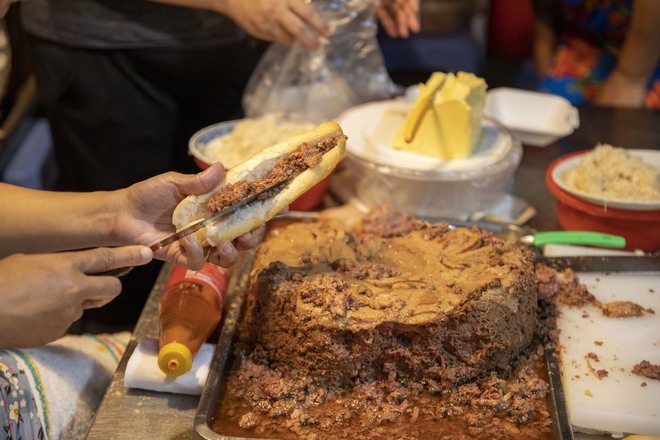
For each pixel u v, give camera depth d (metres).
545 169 1.81
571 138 1.97
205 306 1.18
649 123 2.06
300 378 1.10
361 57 2.04
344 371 1.08
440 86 1.56
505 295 1.08
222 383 1.10
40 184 2.49
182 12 2.05
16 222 1.15
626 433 1.04
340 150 1.10
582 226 1.46
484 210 1.57
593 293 1.29
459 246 1.20
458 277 1.11
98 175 2.22
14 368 1.13
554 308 1.24
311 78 1.97
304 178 1.09
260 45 2.67
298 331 1.07
